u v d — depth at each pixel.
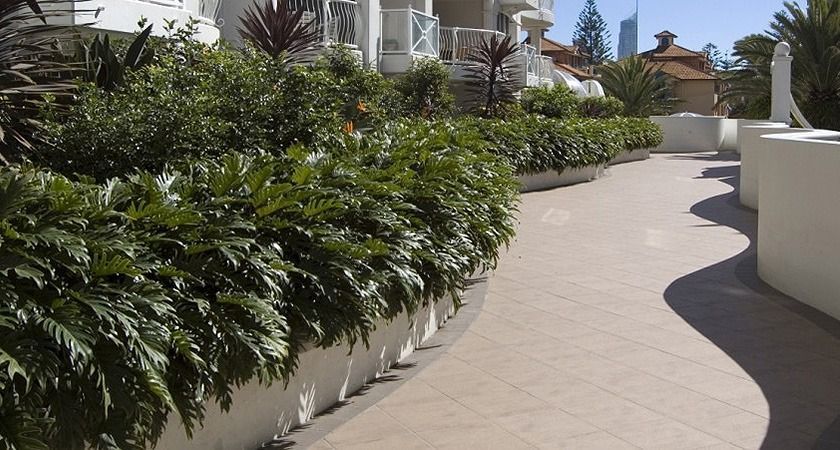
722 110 67.88
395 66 21.92
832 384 6.44
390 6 25.56
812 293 8.71
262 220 5.63
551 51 70.12
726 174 25.16
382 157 8.15
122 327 4.10
